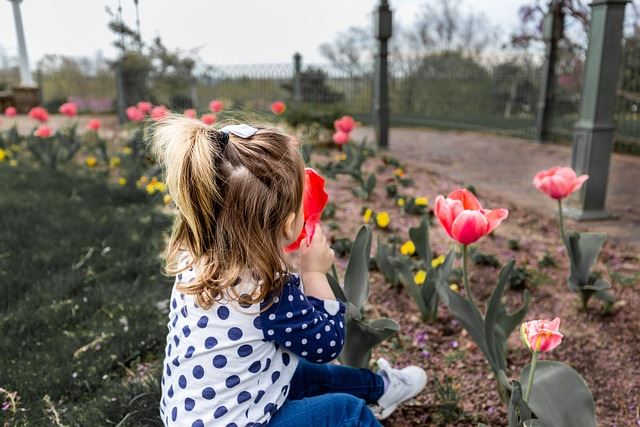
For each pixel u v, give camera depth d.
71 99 16.94
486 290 3.14
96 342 2.52
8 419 2.03
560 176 2.60
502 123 11.64
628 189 5.95
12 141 7.22
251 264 1.37
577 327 2.72
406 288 3.09
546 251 3.77
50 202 4.79
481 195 5.58
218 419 1.37
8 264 3.36
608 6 4.22
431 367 2.41
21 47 15.05
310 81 14.80
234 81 15.58
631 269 3.45
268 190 1.36
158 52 14.14
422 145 9.84
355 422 1.51
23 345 2.52
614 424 2.03
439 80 14.14
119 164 6.35
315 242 1.63
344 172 5.12
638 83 8.70
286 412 1.48
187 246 1.46
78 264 3.43
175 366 1.43
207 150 1.34
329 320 1.53
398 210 4.72
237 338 1.38
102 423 1.97
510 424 1.56
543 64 9.89
